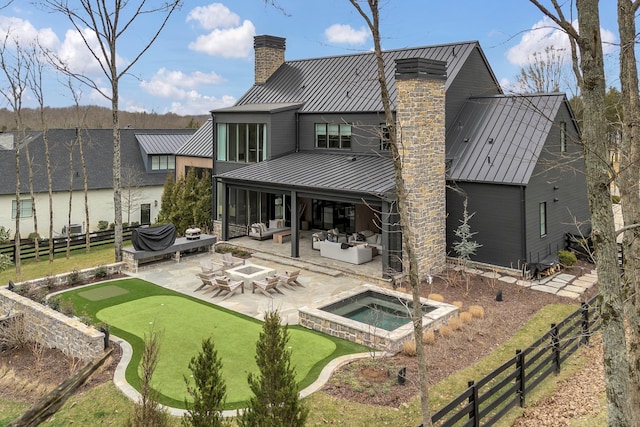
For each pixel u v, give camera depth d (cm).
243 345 1268
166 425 746
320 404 972
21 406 1074
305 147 2525
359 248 1989
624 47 802
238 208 2648
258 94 2839
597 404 980
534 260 1892
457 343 1263
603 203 624
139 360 1185
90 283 1833
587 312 1265
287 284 1753
